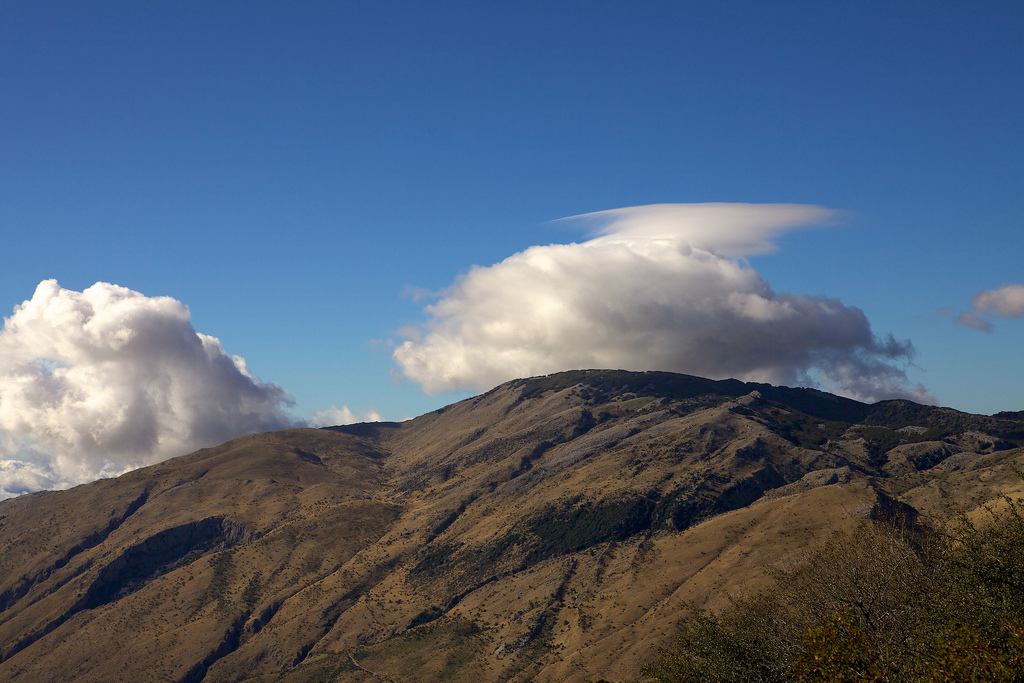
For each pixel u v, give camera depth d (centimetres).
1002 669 2428
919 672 2709
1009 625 2667
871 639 3181
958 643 2628
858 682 2919
